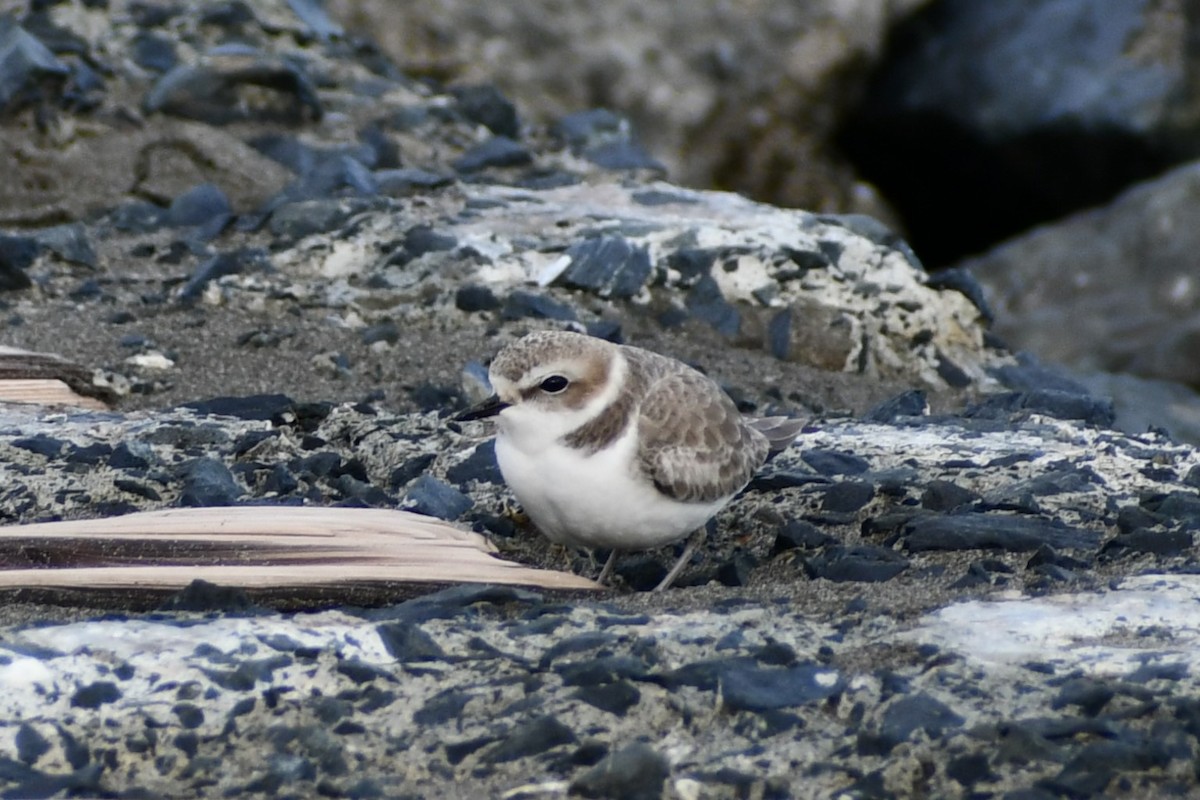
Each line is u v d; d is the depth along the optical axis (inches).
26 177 585.9
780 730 250.4
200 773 241.1
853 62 885.8
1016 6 885.8
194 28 684.1
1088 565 320.5
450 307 509.0
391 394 454.0
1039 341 802.8
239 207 595.8
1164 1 867.4
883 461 389.7
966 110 869.2
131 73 646.5
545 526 321.1
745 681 259.0
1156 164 848.9
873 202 916.0
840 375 516.7
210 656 268.1
